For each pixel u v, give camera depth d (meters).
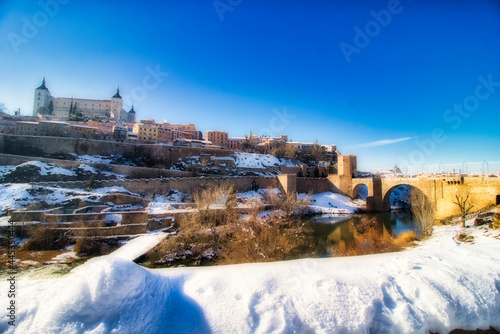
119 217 31.20
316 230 38.00
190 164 67.94
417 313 4.93
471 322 5.00
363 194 80.31
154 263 21.30
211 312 4.76
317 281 5.67
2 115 77.00
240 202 49.12
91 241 24.64
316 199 66.62
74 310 4.43
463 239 20.88
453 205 38.84
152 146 68.06
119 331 4.23
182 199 45.84
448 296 5.26
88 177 45.94
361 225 41.19
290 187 58.97
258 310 4.83
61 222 27.22
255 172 77.25
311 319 4.64
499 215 23.08
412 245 23.44
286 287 5.51
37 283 5.49
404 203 73.31
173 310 4.80
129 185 44.28
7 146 52.84
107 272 5.11
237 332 4.38
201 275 6.02
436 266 6.48
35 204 31.56
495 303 5.34
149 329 4.34
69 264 19.70
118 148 64.19
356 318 4.73
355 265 6.60
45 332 4.07
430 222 28.12
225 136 110.81
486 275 6.00
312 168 89.81
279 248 18.25
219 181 53.75
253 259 16.86
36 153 54.72
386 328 4.74
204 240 27.16
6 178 39.78
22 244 23.33
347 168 72.12
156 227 30.56
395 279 5.91
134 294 4.96
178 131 95.56
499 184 33.28
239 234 19.36
